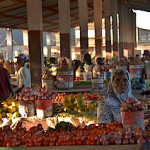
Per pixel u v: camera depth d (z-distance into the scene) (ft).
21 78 29.76
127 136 12.91
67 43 49.98
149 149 12.48
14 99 22.45
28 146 13.43
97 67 33.19
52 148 13.17
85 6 61.36
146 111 18.69
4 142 13.75
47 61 66.13
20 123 19.85
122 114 13.85
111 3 84.38
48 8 76.33
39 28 39.73
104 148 12.82
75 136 13.53
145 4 115.75
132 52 118.83
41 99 20.84
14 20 86.94
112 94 15.30
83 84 33.42
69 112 21.76
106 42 81.76
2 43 120.67
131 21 119.55
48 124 20.61
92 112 21.57
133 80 29.84
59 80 30.94
